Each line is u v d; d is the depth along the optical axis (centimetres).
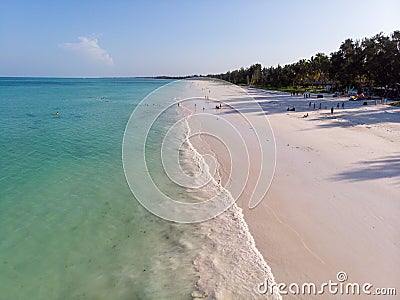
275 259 726
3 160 1591
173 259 757
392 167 1330
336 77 6325
